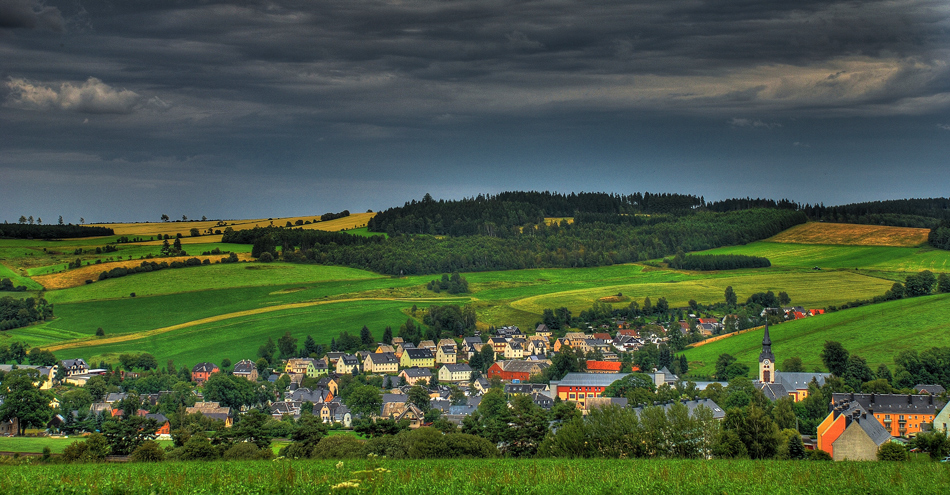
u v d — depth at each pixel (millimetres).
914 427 167000
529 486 64375
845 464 82062
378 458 92938
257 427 132500
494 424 143250
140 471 71625
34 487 60844
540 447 124125
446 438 121188
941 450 117812
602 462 84625
